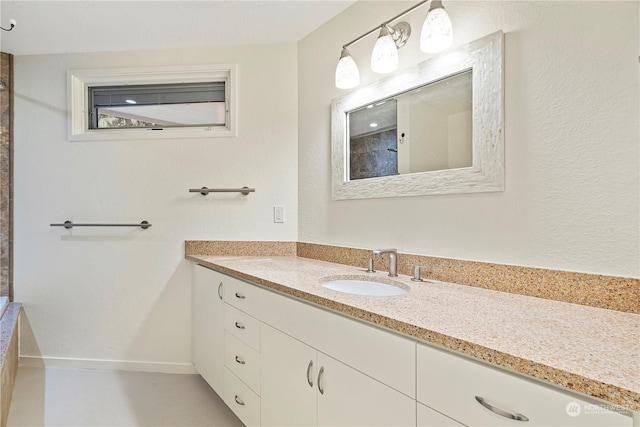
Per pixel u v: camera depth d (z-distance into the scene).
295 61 2.29
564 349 0.70
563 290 1.08
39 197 2.42
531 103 1.15
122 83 2.45
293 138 2.29
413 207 1.54
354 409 1.03
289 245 2.27
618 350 0.70
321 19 2.03
